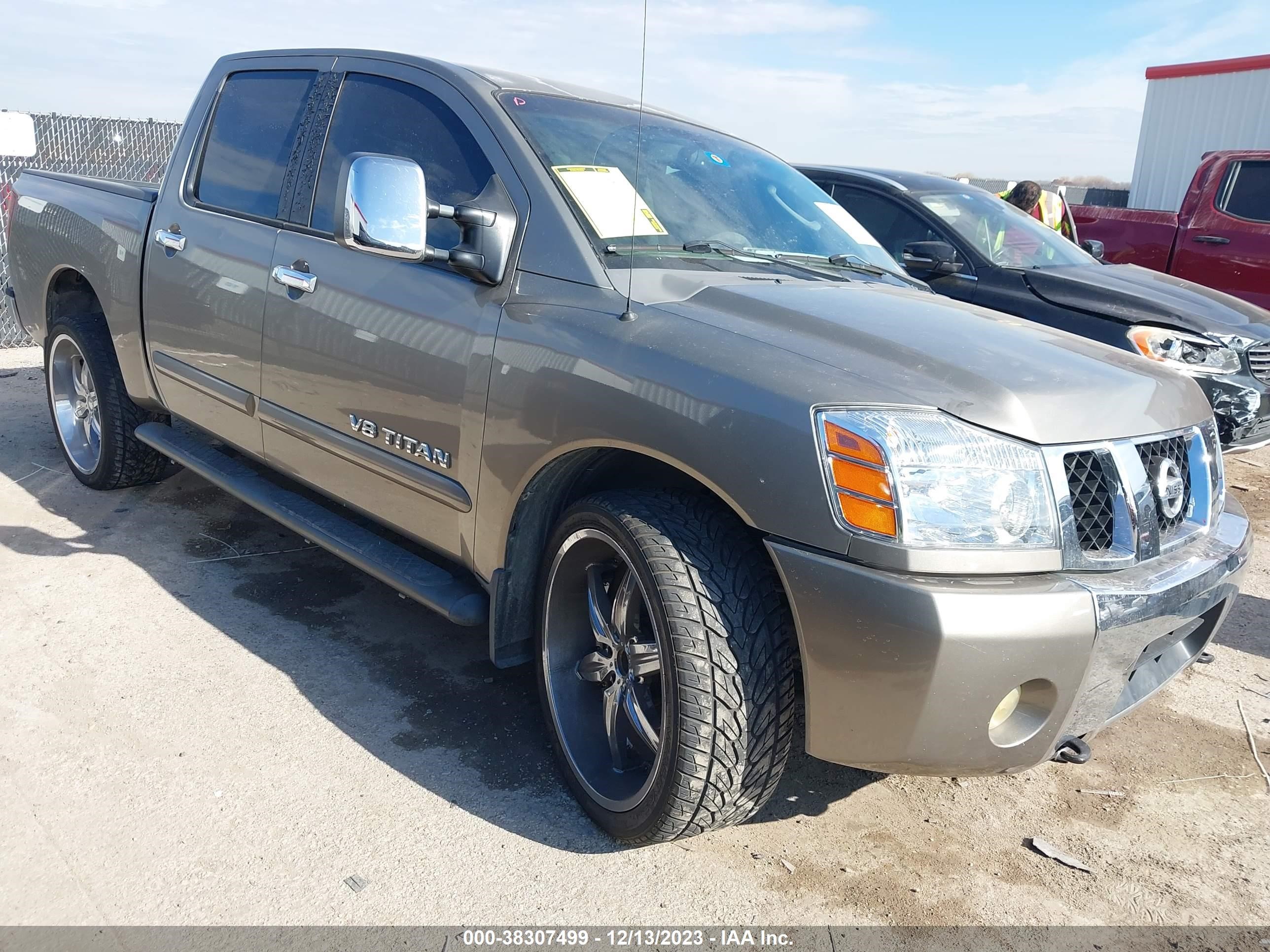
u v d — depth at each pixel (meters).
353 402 2.96
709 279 2.58
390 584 2.89
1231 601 2.53
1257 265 7.71
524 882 2.24
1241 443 5.15
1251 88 11.16
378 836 2.36
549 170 2.69
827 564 1.95
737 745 2.11
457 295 2.68
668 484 2.50
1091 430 2.11
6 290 5.00
